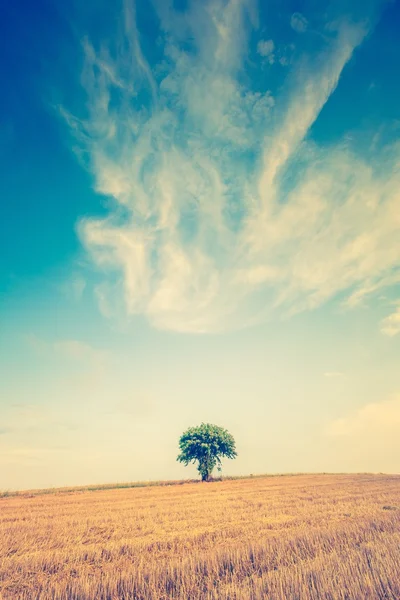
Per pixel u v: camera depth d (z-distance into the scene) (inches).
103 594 316.8
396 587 283.4
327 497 1080.2
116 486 1957.4
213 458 2412.6
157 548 497.0
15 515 882.8
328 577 305.6
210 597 293.1
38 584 365.4
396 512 676.7
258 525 643.5
